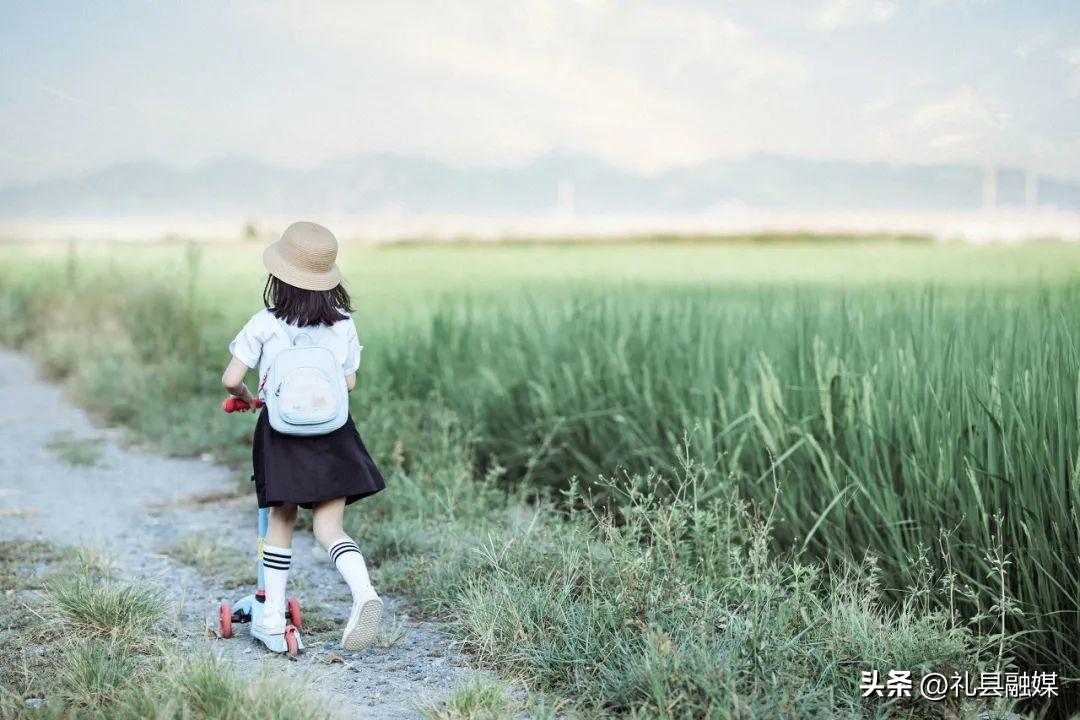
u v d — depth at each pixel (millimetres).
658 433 6738
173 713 3504
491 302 11727
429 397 8242
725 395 6438
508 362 8477
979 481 4598
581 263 23469
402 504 6539
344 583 5574
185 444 9172
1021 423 4441
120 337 13680
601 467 6938
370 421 7793
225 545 6285
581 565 4785
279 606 4434
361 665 4328
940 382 5039
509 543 5004
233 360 4289
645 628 4016
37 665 4148
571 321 8555
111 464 8758
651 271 18828
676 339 7496
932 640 3961
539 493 7055
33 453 9156
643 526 5746
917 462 4840
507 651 4344
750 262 19172
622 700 3799
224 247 31469
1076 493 4207
